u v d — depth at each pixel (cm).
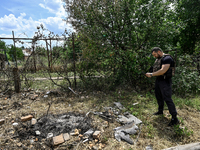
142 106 383
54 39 484
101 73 554
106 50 517
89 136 249
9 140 236
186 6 768
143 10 552
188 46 816
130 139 243
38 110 354
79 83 583
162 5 577
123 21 568
